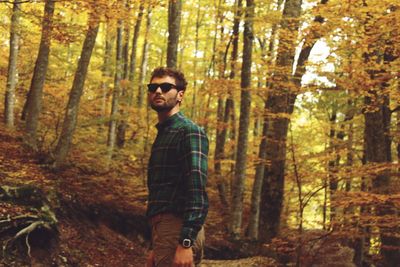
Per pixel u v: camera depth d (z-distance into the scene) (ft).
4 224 22.02
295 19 28.25
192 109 68.95
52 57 62.34
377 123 33.09
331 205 25.36
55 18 28.07
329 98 42.11
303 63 29.73
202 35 95.35
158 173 8.47
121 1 26.45
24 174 30.76
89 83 66.74
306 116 60.64
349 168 26.53
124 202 36.88
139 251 33.58
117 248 31.81
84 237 29.96
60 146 37.14
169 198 8.31
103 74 65.92
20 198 24.58
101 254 29.50
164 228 8.27
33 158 36.60
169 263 8.14
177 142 8.40
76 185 34.42
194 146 8.21
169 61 39.06
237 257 36.99
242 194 43.55
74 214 31.40
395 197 22.89
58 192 31.45
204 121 52.39
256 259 31.07
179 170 8.36
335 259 29.12
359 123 47.78
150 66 103.30
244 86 43.16
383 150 32.91
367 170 26.09
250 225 46.34
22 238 22.52
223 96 41.96
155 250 8.35
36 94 42.42
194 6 85.15
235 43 58.39
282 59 30.22
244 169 43.96
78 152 45.68
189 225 7.82
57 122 47.67
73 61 75.15
